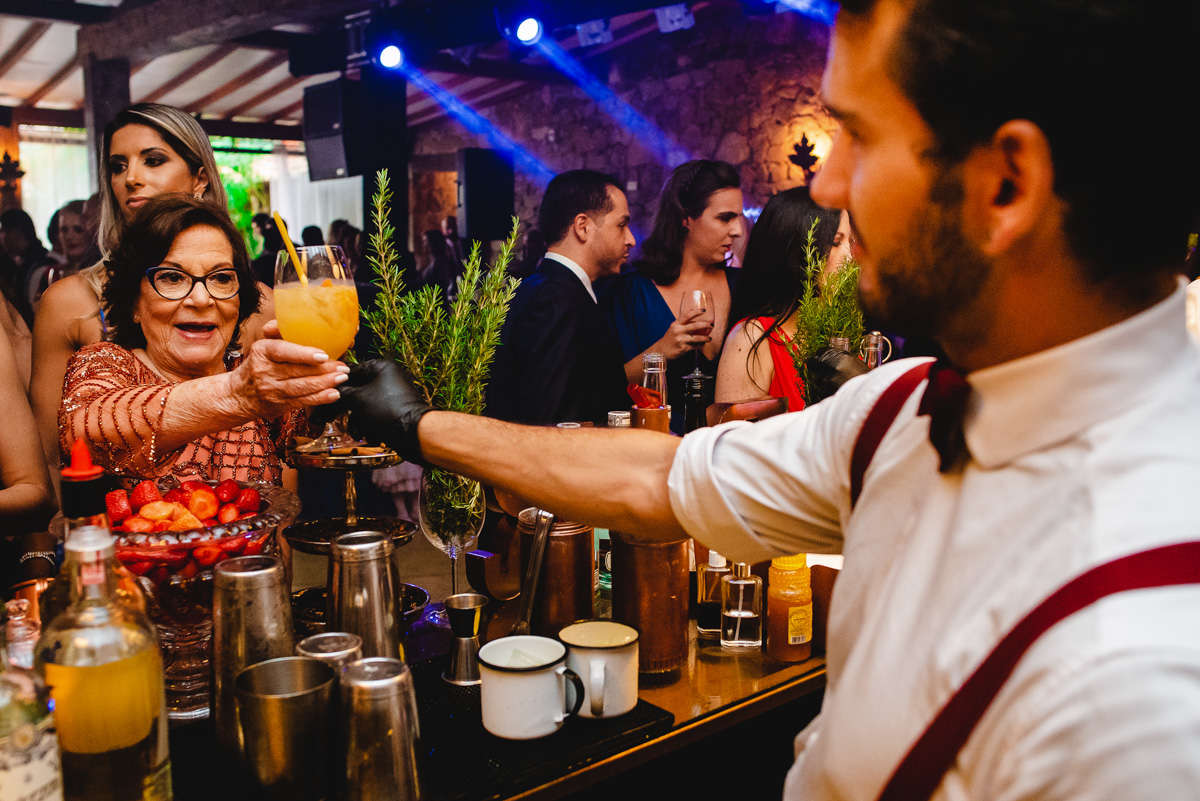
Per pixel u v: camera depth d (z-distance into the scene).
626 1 7.24
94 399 1.44
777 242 2.34
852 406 0.84
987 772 0.54
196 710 1.23
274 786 0.96
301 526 1.47
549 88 11.38
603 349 2.99
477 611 1.28
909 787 0.59
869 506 0.75
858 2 0.59
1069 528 0.54
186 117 2.22
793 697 1.39
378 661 1.00
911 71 0.56
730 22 9.00
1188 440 0.54
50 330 2.09
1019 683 0.52
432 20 8.11
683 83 9.57
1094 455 0.55
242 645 1.03
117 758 0.90
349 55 8.83
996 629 0.55
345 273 1.34
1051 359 0.58
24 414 1.81
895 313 0.63
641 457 1.04
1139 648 0.46
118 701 0.90
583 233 3.04
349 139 9.02
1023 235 0.55
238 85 11.57
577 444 1.06
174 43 8.70
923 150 0.57
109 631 0.91
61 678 0.89
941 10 0.54
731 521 0.94
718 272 3.50
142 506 1.26
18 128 12.88
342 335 1.31
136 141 2.16
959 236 0.58
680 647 1.38
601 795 1.33
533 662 1.20
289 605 1.09
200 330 1.62
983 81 0.53
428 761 1.11
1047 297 0.57
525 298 2.94
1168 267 0.55
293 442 1.74
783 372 2.34
